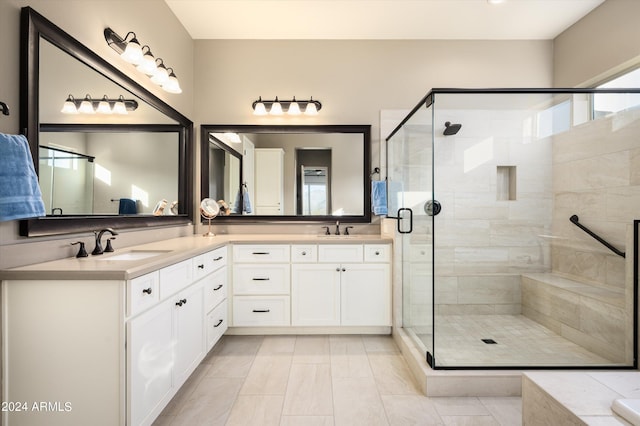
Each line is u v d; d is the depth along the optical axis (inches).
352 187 122.4
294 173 122.4
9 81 49.5
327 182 122.3
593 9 104.2
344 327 104.5
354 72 122.5
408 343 88.6
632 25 92.2
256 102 119.1
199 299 76.4
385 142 121.9
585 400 39.9
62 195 58.6
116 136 74.3
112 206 72.7
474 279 109.0
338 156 122.6
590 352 81.1
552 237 108.9
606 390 42.3
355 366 83.8
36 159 52.8
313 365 84.3
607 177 91.4
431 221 78.8
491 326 99.2
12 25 49.9
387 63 122.5
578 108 98.5
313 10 104.6
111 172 72.5
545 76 122.3
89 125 65.7
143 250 72.9
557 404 39.9
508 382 70.5
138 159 83.4
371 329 105.1
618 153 89.1
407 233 97.9
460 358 77.5
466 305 108.4
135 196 81.9
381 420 62.2
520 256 109.4
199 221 121.8
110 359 47.1
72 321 47.2
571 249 101.4
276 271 102.3
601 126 93.1
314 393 71.4
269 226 122.3
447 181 109.7
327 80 122.4
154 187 91.8
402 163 103.2
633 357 72.2
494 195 109.9
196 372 80.5
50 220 55.1
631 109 85.8
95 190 67.4
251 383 75.4
